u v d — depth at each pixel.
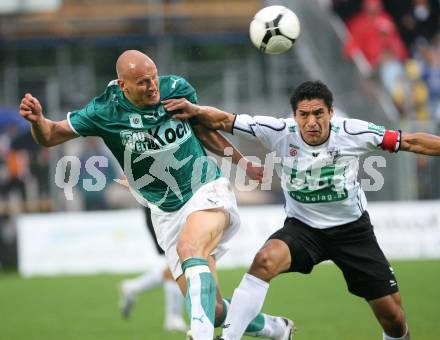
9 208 69.44
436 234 63.03
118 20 80.19
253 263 23.95
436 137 23.61
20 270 64.25
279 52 25.62
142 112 23.83
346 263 24.70
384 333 25.45
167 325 37.03
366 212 25.02
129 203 69.56
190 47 80.12
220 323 25.17
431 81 76.19
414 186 65.94
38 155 70.25
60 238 64.38
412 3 77.69
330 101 23.28
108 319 41.19
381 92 75.69
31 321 40.66
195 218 23.59
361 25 77.44
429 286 48.84
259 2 81.19
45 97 75.81
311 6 78.38
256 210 63.47
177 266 24.86
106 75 81.44
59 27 80.31
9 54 80.44
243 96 75.75
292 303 44.56
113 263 63.88
